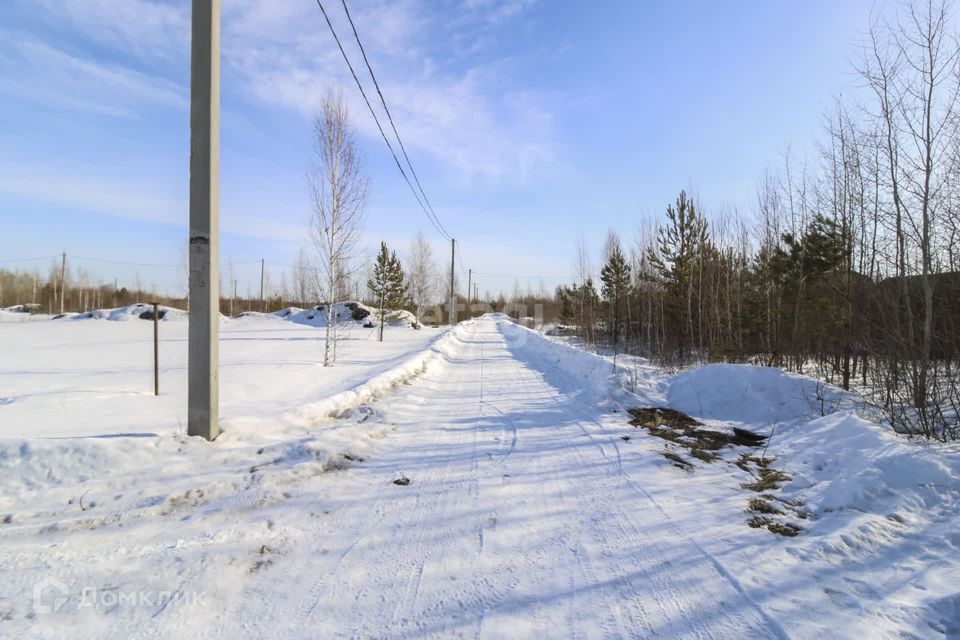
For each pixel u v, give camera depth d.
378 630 2.56
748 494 4.69
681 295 20.73
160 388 8.29
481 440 6.45
